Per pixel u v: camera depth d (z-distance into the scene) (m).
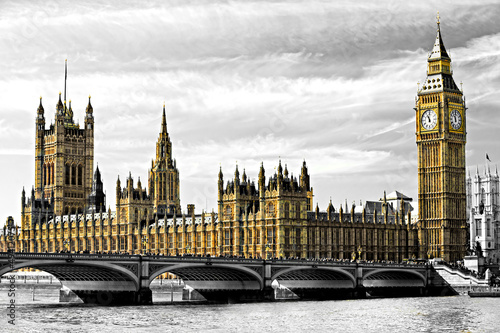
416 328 181.38
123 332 173.62
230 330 177.62
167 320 195.62
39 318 199.62
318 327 183.25
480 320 195.62
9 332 173.12
